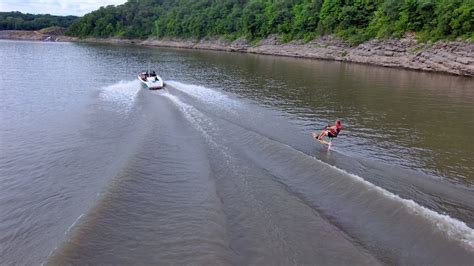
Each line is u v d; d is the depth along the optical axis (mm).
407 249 10945
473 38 52375
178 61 71375
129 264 10352
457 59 52781
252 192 14258
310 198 13969
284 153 17766
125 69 55781
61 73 49062
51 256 10453
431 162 18219
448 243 10883
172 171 16281
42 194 14695
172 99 30781
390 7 67688
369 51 69562
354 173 16188
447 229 11453
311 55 82500
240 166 16641
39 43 136625
